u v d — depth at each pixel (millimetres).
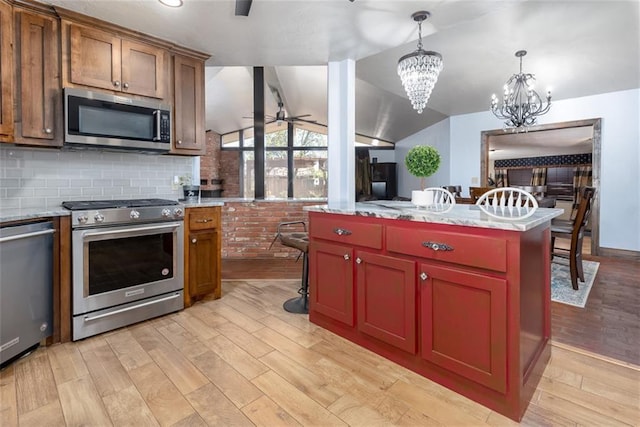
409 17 2395
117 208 2281
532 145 7777
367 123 7531
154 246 2488
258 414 1475
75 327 2129
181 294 2645
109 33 2453
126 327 2346
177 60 2867
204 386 1672
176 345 2090
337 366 1860
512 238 1415
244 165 9375
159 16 2350
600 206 4695
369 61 4293
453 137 6129
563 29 3322
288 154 8773
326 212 2244
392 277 1862
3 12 1996
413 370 1808
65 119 2240
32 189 2432
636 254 4469
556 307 2727
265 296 2982
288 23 2471
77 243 2127
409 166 2213
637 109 4418
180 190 3277
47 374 1766
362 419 1451
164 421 1426
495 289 1464
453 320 1611
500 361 1468
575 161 8969
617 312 2617
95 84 2385
